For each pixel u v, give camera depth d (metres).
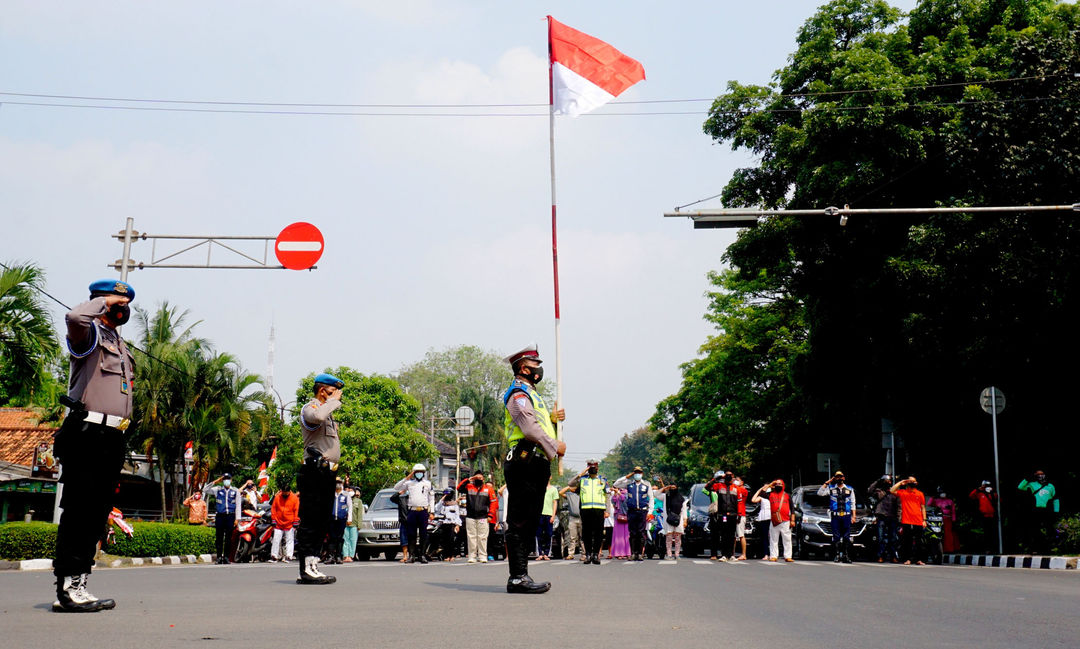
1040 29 29.67
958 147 26.50
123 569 18.75
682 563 24.72
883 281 31.41
